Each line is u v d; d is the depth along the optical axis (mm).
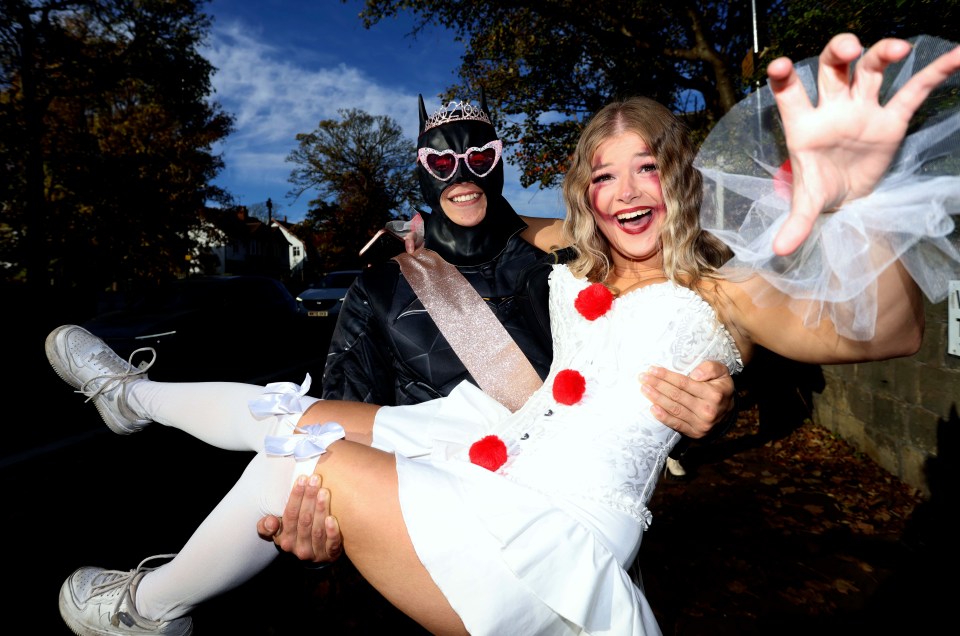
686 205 1505
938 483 3721
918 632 2611
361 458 1300
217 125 18719
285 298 10172
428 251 1992
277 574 3279
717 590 3031
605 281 1657
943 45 949
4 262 13281
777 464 4758
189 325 8102
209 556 1437
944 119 981
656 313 1420
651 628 1214
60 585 3002
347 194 37281
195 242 18797
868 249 1016
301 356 9812
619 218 1604
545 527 1176
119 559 3293
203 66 15398
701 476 4590
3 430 5730
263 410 1492
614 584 1172
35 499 4105
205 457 5004
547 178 8789
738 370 1479
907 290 1087
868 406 4613
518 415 1542
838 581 3051
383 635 2744
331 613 2914
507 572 1152
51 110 14859
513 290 1897
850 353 1233
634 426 1361
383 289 1939
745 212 1208
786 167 1104
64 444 5309
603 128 1608
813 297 1111
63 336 1869
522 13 8648
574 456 1329
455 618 1204
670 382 1314
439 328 1844
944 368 3643
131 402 1820
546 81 8875
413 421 1594
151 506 4012
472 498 1229
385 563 1224
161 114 17016
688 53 7152
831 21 3701
